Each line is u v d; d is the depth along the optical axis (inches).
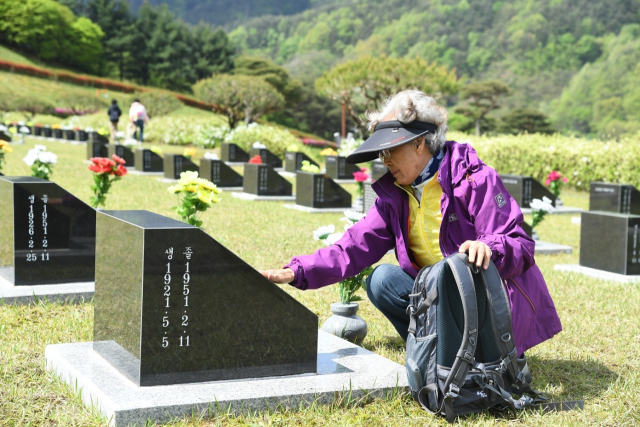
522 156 730.2
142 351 116.8
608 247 280.4
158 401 110.6
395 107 125.5
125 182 523.5
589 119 3526.1
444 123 126.4
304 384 123.5
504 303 117.5
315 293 216.8
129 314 121.2
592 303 220.5
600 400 131.5
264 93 1472.7
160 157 651.5
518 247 119.1
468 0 5083.7
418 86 1362.0
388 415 119.8
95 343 135.9
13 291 187.8
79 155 776.9
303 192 474.9
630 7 4247.0
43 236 198.8
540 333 129.0
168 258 117.7
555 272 277.0
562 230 432.1
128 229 121.6
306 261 135.0
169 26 3651.6
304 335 129.6
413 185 130.2
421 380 119.5
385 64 1362.0
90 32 3415.4
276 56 5979.3
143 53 3560.5
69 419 111.4
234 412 114.1
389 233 137.9
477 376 117.9
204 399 113.1
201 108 3223.4
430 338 118.3
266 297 125.9
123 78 3567.9
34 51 3314.5
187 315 119.9
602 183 438.6
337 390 122.4
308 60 5167.3
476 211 123.7
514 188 522.0
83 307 185.8
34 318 172.4
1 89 2242.9
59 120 1594.5
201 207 197.3
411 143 124.7
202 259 120.2
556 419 119.8
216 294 121.8
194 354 121.0
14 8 3208.7
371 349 161.6
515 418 119.3
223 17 7677.2
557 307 213.3
